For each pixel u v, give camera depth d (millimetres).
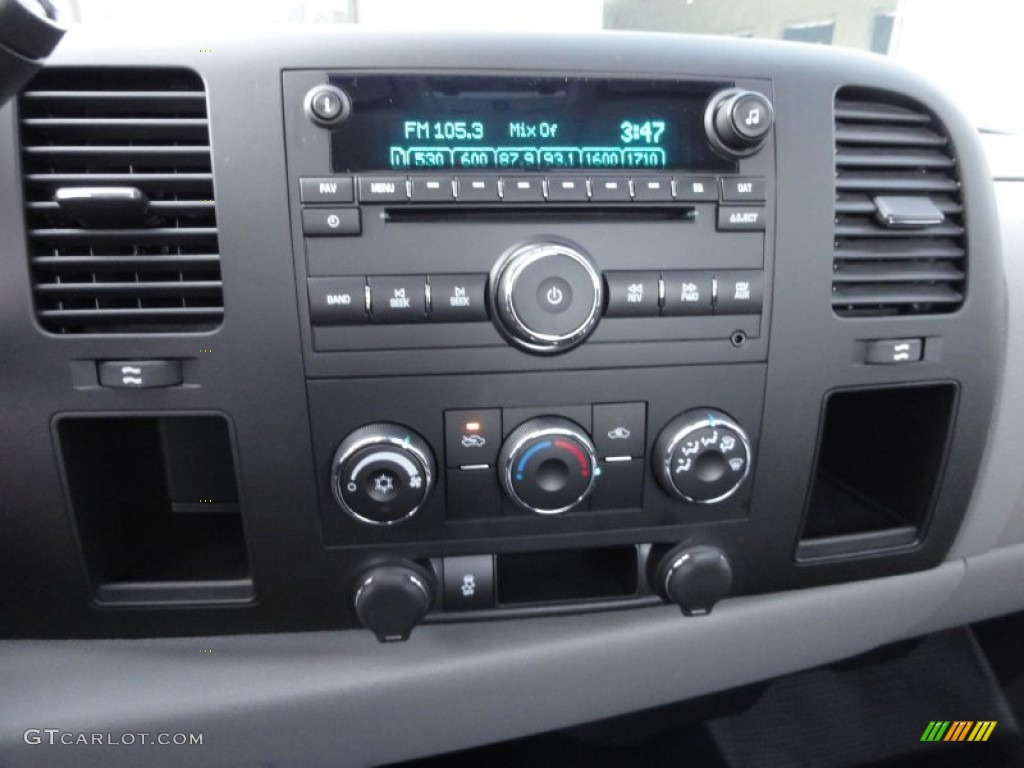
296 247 540
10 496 577
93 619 622
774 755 1029
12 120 520
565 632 683
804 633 752
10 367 546
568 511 621
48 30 356
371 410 572
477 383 575
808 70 598
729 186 577
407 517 585
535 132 550
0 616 614
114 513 653
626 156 562
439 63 540
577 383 587
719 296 586
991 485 763
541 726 718
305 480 584
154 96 527
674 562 636
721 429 605
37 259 536
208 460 731
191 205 532
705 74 572
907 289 651
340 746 674
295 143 530
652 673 719
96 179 526
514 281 542
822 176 603
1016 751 1044
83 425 601
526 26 569
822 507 805
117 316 543
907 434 754
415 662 657
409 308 549
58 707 615
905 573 759
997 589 842
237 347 552
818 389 634
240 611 622
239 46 528
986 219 669
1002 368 727
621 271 571
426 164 541
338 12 703
